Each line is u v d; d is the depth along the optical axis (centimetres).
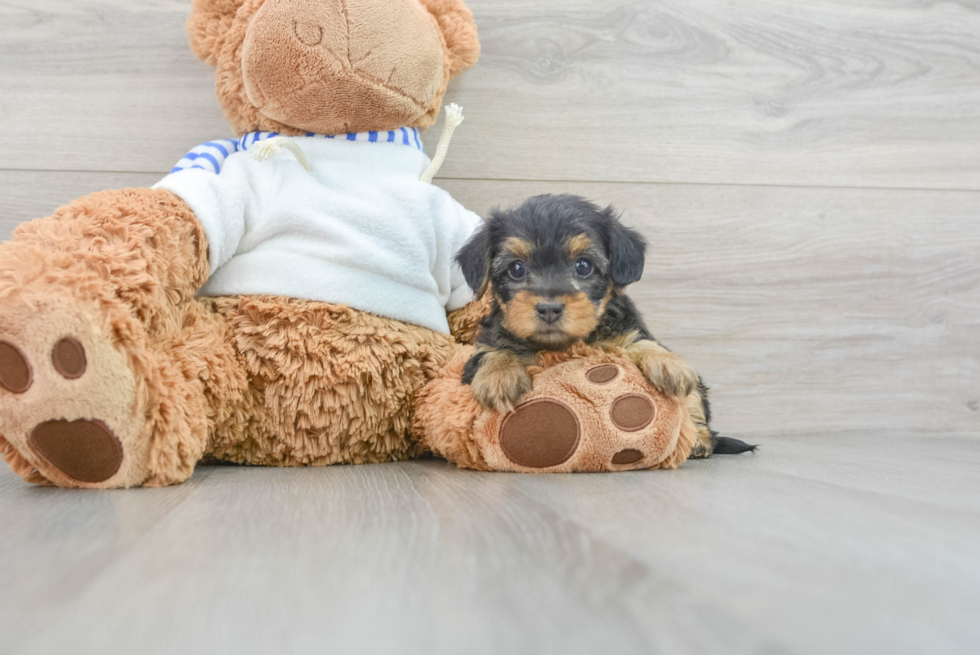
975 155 86
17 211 78
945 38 86
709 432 71
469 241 67
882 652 29
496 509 49
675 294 84
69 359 55
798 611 33
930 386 86
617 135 83
